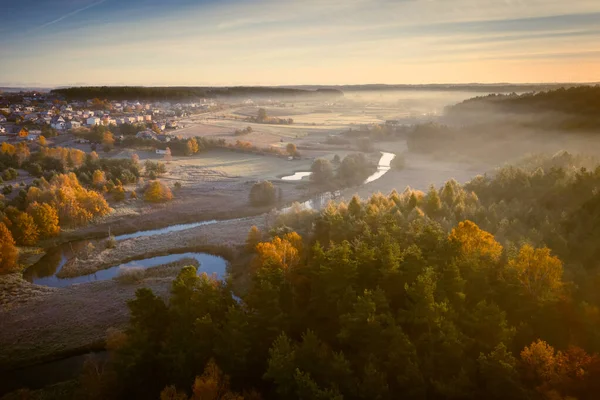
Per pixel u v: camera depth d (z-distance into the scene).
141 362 54.53
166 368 53.84
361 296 54.25
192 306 58.53
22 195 137.00
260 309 54.91
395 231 71.75
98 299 84.81
